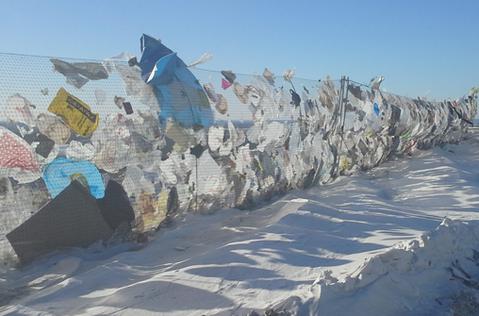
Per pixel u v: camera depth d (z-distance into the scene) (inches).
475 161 705.6
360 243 268.4
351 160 535.5
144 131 287.3
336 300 185.8
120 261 242.2
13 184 235.6
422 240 242.8
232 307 184.4
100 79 268.7
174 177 307.3
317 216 315.3
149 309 185.5
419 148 767.1
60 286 209.9
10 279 224.7
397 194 452.4
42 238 245.1
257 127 372.2
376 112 577.3
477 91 1114.7
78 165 257.4
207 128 325.7
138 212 284.7
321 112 456.4
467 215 356.8
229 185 350.3
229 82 351.3
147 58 299.7
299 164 426.9
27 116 237.5
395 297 201.9
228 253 240.5
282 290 200.2
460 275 237.6
